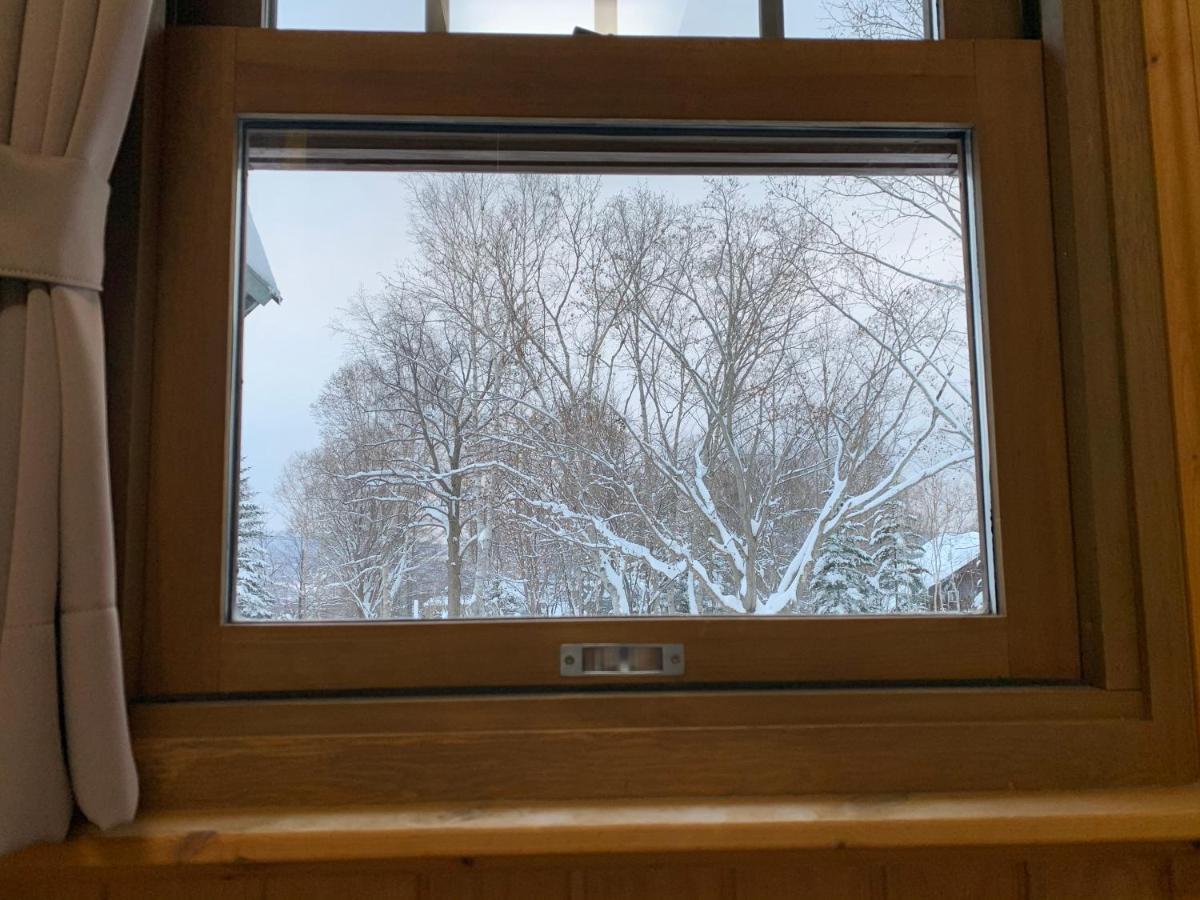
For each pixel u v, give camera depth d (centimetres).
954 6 92
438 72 84
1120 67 85
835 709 78
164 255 80
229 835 66
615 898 73
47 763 63
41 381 64
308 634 79
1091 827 69
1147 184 84
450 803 74
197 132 82
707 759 76
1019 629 83
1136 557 80
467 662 79
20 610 62
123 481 75
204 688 77
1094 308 83
